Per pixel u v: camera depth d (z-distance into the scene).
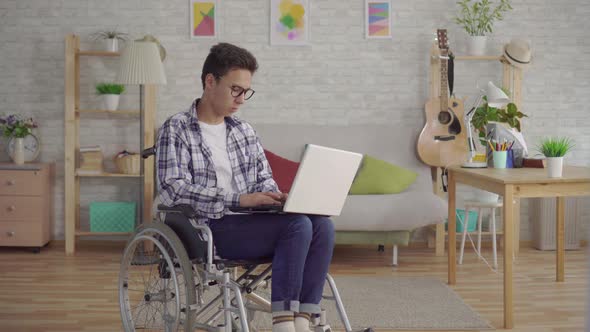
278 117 5.55
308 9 5.50
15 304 3.69
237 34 5.50
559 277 4.28
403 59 5.53
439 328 3.29
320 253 2.37
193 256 2.49
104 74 5.48
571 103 5.61
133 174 5.20
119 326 3.29
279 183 5.00
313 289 2.35
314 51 5.52
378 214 4.70
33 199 5.12
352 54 5.53
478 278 4.38
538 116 5.61
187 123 2.57
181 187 2.44
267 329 3.26
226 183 2.60
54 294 3.92
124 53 4.99
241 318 2.26
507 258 3.28
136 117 5.50
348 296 3.90
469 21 5.41
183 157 2.52
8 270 4.56
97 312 3.54
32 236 5.13
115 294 3.93
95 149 5.27
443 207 4.76
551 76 5.59
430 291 4.01
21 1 5.42
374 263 4.89
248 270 2.50
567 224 5.34
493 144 3.98
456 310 3.58
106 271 4.56
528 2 5.54
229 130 2.64
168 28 5.47
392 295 3.92
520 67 5.33
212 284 2.50
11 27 5.43
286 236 2.32
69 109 5.19
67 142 5.19
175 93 5.50
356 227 4.71
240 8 5.49
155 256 4.98
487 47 5.55
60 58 5.46
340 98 5.55
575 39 5.58
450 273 4.19
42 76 5.46
